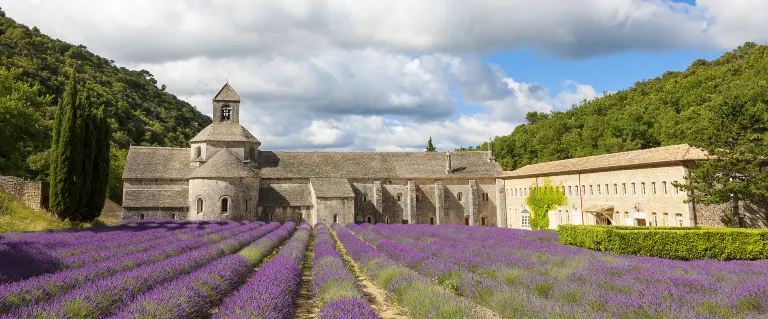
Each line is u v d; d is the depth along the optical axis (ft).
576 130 282.56
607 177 140.97
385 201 201.98
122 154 257.75
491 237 112.27
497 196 209.46
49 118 240.53
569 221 159.63
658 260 66.95
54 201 110.93
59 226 107.86
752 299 35.32
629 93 311.27
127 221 150.82
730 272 53.47
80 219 115.34
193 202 169.89
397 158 214.69
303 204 186.91
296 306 45.55
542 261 66.64
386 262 60.34
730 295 38.01
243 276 53.47
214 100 195.72
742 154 99.40
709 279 46.60
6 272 43.55
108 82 428.97
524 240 100.94
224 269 48.96
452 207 206.39
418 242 94.07
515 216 199.62
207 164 174.40
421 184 206.39
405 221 201.67
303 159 204.95
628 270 54.19
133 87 475.72
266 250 77.46
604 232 83.25
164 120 427.33
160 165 185.78
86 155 116.78
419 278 46.78
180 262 52.60
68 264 52.42
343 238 105.40
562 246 88.43
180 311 31.89
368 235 116.88
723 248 77.05
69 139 112.37
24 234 82.84
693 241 77.66
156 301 32.12
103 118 124.36
